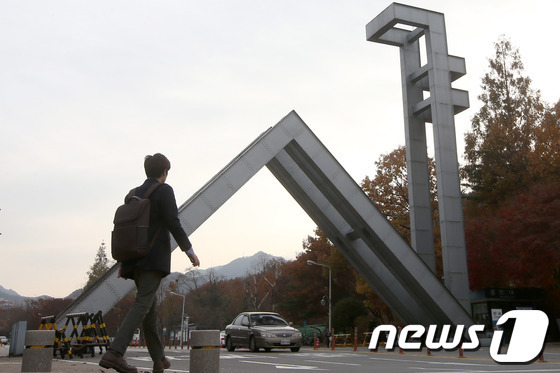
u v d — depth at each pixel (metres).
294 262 65.38
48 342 6.12
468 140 46.31
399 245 27.06
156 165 5.15
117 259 4.70
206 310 100.62
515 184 41.56
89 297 20.38
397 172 47.72
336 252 54.47
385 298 31.47
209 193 24.17
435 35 33.00
